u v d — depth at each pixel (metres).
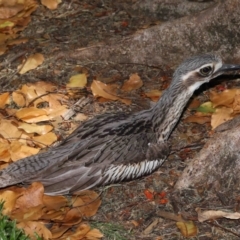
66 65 11.95
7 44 12.36
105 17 12.96
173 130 10.82
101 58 12.07
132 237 9.22
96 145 9.69
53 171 9.50
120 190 9.86
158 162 10.07
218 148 9.89
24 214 9.30
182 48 12.00
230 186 9.86
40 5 13.23
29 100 11.15
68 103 11.12
